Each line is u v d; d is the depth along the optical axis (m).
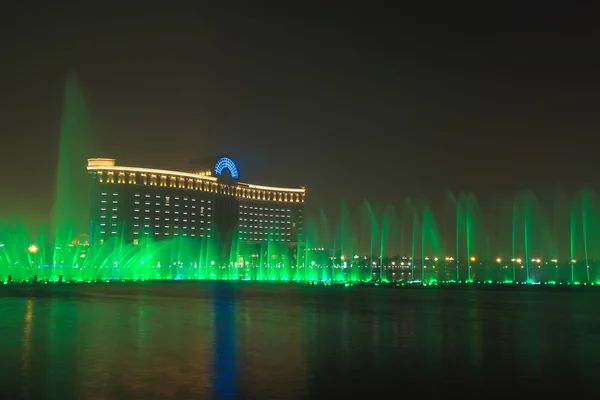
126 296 71.19
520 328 38.78
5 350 27.19
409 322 41.97
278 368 23.44
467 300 71.69
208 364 24.09
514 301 70.25
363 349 28.66
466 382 21.25
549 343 31.44
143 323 39.00
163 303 59.00
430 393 19.56
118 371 22.48
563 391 20.00
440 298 76.19
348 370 23.19
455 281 155.75
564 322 43.03
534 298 77.88
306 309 53.22
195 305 56.88
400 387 20.33
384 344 30.41
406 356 26.66
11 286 98.94
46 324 37.66
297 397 18.78
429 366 24.25
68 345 28.83
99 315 44.28
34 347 28.09
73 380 20.81
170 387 19.89
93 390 19.36
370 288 112.00
